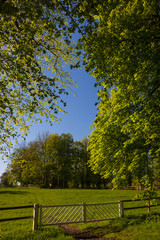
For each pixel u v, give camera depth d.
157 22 6.96
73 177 51.66
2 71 6.73
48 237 7.14
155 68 7.18
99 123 9.98
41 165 45.75
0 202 19.14
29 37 5.71
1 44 7.11
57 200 20.42
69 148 52.22
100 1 5.08
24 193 28.23
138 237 6.78
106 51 6.23
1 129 7.53
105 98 7.07
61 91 6.25
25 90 7.48
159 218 9.22
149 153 7.79
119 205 10.52
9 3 4.94
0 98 6.35
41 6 5.30
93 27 5.41
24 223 10.15
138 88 7.47
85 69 6.30
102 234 7.84
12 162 8.31
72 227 9.27
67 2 5.25
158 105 7.41
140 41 6.71
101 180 49.12
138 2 6.64
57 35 5.84
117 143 9.73
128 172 9.05
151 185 8.15
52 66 9.25
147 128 7.70
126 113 8.44
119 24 6.53
